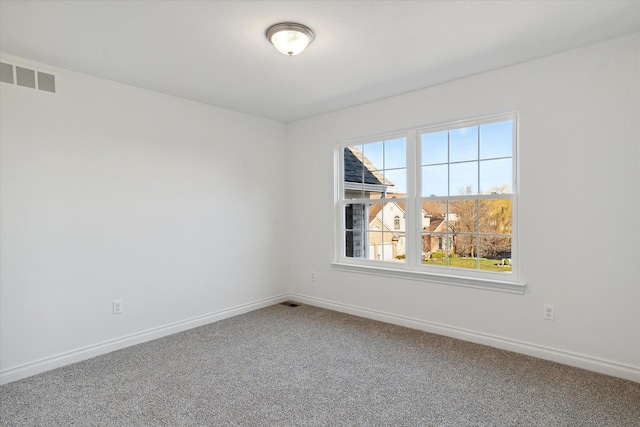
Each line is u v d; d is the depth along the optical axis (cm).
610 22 217
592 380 239
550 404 212
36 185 264
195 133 367
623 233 239
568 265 261
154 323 331
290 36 220
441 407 211
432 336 327
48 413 208
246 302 415
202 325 367
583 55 252
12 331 252
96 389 235
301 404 216
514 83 282
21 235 257
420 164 349
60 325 274
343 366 267
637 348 236
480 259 313
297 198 456
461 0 192
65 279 278
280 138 459
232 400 221
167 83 314
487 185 308
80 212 286
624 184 238
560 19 213
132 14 202
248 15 205
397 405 214
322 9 200
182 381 246
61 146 276
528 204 278
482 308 305
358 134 387
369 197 393
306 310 420
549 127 267
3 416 205
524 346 283
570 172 259
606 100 244
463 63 278
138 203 321
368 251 396
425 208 347
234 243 402
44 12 198
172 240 346
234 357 285
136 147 321
